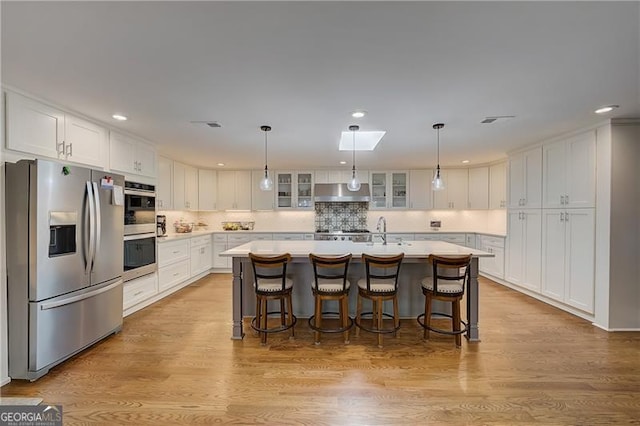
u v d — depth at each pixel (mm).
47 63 1846
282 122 3055
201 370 2346
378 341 2811
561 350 2670
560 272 3648
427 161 5418
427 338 2910
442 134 3553
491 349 2699
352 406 1934
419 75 2021
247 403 1960
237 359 2523
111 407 1908
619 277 3045
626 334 2990
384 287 2828
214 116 2859
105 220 2799
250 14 1396
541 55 1766
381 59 1817
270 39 1604
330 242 3979
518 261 4430
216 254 6008
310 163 5617
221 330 3135
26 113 2285
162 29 1510
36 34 1540
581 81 2115
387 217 6449
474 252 3025
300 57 1791
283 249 3279
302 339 2916
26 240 2158
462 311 3725
